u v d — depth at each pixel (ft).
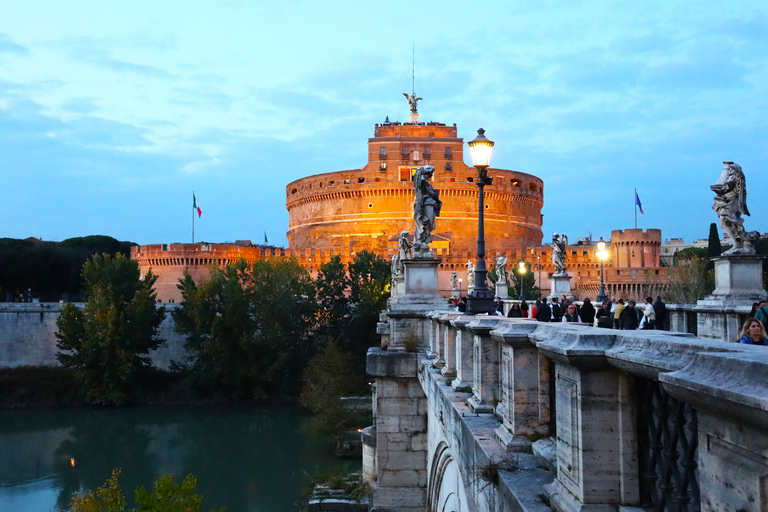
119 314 242.78
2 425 205.77
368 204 400.88
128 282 263.49
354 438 164.96
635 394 16.42
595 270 340.18
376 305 258.78
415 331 74.02
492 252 351.87
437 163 400.88
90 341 236.63
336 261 269.23
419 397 73.26
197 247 361.92
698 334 60.85
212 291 246.47
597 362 16.40
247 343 232.94
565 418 18.10
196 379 238.27
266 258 364.99
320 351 242.37
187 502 76.54
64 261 383.65
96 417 216.13
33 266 362.94
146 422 207.51
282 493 135.64
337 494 113.09
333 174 415.85
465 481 29.78
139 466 158.71
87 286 266.98
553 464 20.66
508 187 412.77
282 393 236.84
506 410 25.79
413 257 75.36
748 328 25.16
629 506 16.14
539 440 23.44
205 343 240.73
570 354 16.38
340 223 408.26
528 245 425.28
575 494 17.08
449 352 48.39
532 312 91.66
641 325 59.52
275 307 247.29
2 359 272.31
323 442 172.35
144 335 242.17
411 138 403.54
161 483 76.48
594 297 337.52
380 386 73.87
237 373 235.20
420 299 75.15
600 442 16.67
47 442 184.03
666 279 321.11
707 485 11.03
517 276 291.38
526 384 24.29
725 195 56.29
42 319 276.00
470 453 27.91
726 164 56.49
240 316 238.89
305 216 435.12
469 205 398.62
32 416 219.20
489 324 32.07
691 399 10.96
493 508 22.65
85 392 233.96
